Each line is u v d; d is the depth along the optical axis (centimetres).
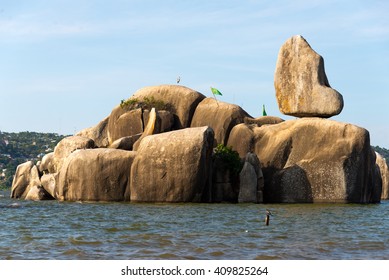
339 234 5128
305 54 8988
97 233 5072
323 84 8956
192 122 9806
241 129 9231
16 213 6862
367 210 7319
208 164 8231
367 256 4128
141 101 9994
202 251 4216
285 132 8906
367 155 8594
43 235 4959
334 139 8556
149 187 8112
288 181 8588
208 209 7238
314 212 6975
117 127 9875
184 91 9981
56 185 9175
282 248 4369
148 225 5641
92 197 8375
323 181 8481
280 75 9062
